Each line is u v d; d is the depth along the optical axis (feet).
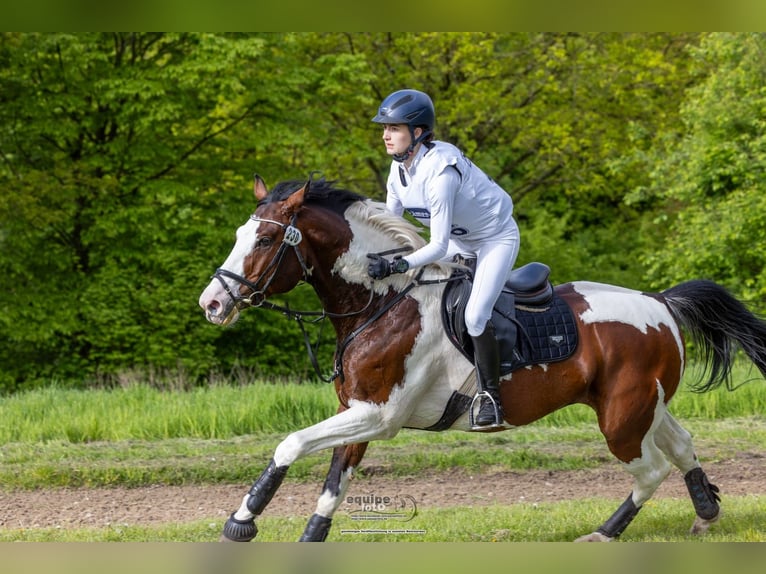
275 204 20.38
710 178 67.10
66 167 63.46
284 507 27.09
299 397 37.88
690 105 69.41
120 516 26.02
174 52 66.03
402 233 20.99
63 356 65.98
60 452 31.78
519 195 90.63
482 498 28.17
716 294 23.57
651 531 23.59
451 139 83.10
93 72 62.90
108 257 65.10
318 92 68.85
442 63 81.92
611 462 31.99
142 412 36.78
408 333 20.58
